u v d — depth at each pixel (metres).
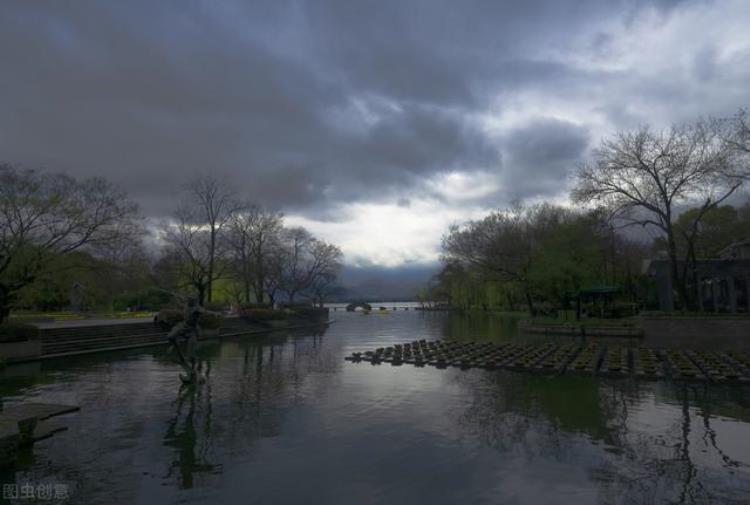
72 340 29.88
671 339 34.22
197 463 9.70
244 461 9.80
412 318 90.19
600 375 20.33
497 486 8.51
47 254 28.55
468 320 74.75
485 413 13.69
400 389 17.44
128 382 19.00
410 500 7.96
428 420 12.92
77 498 8.13
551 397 15.91
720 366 21.03
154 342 34.41
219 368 23.27
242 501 7.96
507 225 53.72
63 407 14.07
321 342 39.25
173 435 11.60
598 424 12.51
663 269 42.41
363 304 142.75
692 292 39.50
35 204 27.88
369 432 11.79
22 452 10.38
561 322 45.50
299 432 11.80
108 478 8.96
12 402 15.34
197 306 19.20
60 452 10.38
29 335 25.77
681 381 18.78
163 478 8.95
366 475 9.02
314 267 80.44
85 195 30.66
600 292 48.66
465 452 10.28
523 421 12.81
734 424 12.49
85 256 31.42
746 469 9.31
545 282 47.44
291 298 78.81
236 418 13.19
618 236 61.78
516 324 59.09
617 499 8.01
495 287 71.81
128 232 32.62
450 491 8.31
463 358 25.09
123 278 34.69
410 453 10.23
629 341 35.06
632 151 36.78
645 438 11.29
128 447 10.71
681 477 8.93
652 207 37.53
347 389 17.44
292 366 23.97
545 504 7.81
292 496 8.13
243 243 58.72
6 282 28.86
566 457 9.97
